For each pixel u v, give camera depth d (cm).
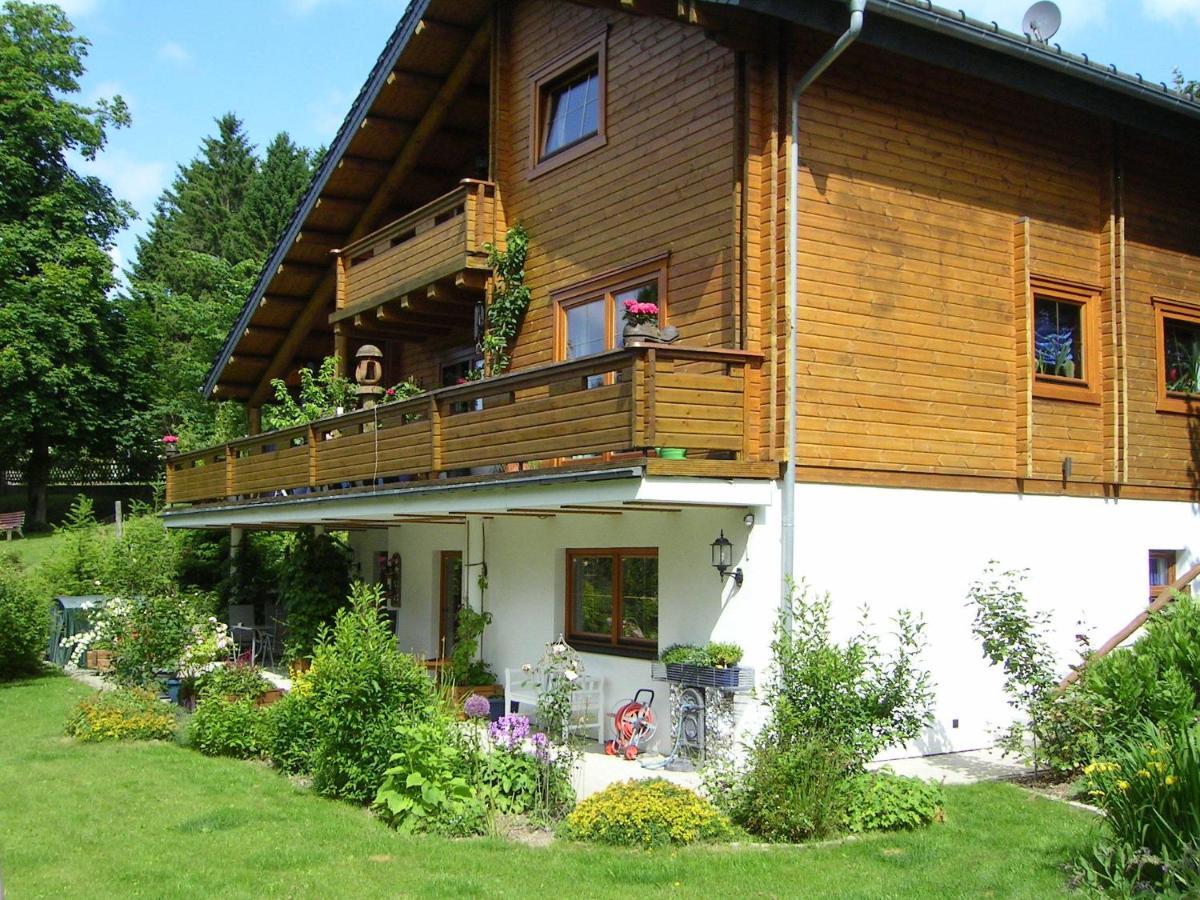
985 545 1162
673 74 1177
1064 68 1097
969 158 1181
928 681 1101
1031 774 1018
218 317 4272
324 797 958
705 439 976
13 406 3503
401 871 736
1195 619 977
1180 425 1361
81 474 4219
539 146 1411
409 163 1666
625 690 1180
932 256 1142
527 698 1317
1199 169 1402
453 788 863
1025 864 733
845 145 1087
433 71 1546
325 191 1709
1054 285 1241
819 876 714
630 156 1235
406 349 1898
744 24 1044
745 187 1055
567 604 1293
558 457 1031
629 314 993
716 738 1005
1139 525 1305
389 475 1307
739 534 1032
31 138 3603
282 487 1598
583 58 1324
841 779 855
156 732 1250
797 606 1008
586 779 998
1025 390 1193
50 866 755
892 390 1100
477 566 1451
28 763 1103
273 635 1966
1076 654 1126
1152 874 661
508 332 1405
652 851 783
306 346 2062
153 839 820
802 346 1038
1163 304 1346
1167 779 659
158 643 1423
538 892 688
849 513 1060
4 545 3350
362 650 964
